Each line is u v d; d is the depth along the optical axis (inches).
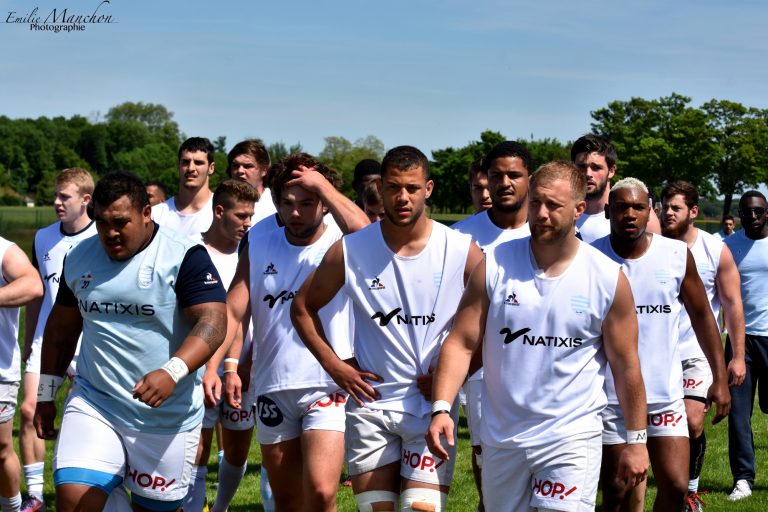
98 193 175.2
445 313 181.8
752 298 319.9
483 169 284.0
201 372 193.2
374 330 183.6
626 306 162.4
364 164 323.6
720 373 217.9
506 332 164.2
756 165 2573.8
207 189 321.4
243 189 263.4
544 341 162.7
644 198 206.5
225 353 233.0
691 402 254.7
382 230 183.0
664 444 209.8
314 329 187.5
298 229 214.2
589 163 259.1
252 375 245.8
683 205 269.9
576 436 162.4
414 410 181.0
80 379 187.8
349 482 317.1
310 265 214.8
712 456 369.7
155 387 167.9
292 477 219.9
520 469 167.0
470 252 182.5
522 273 164.4
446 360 166.1
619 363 164.2
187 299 181.0
